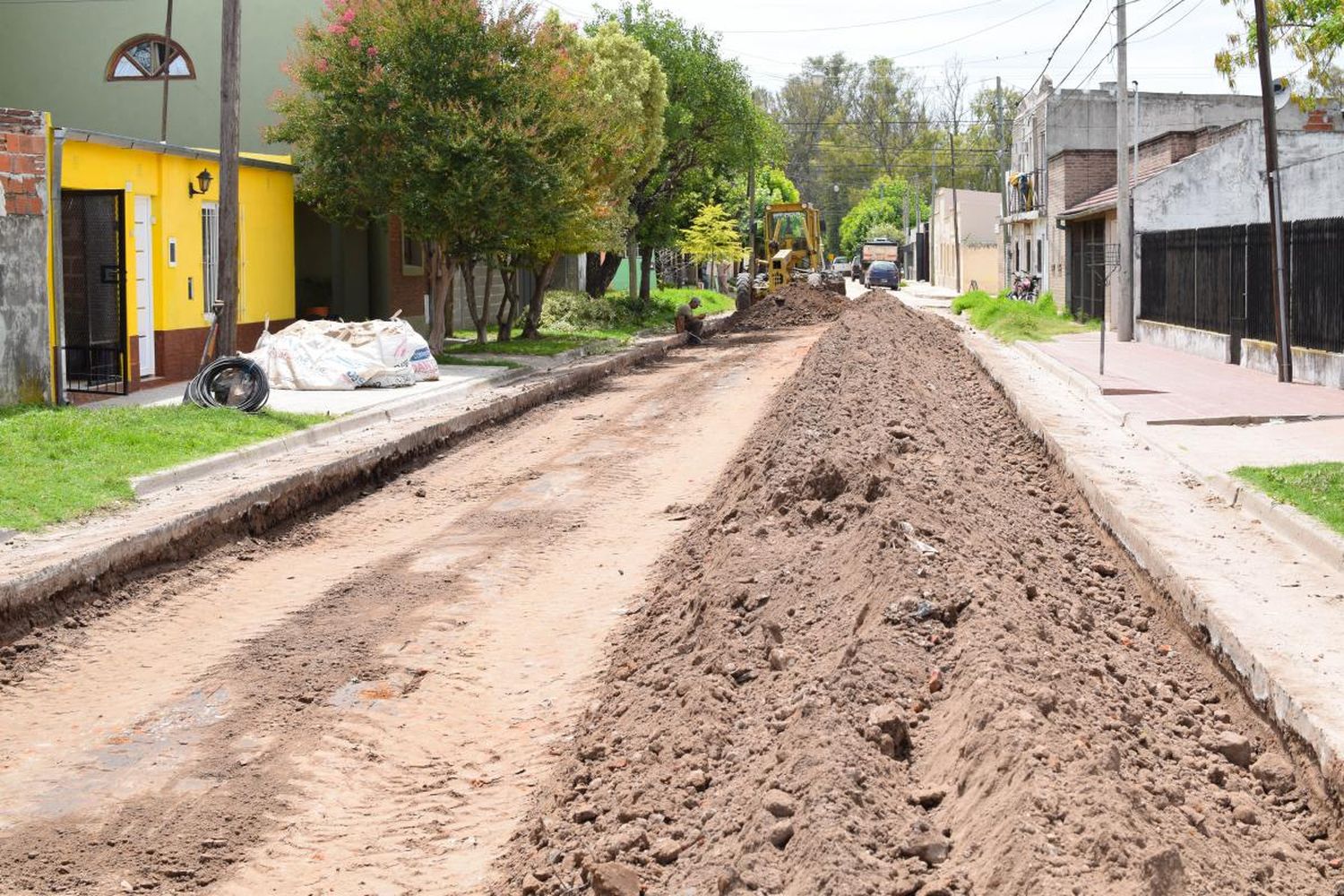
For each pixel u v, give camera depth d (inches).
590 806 211.9
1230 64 921.5
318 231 1079.6
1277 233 767.1
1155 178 1296.8
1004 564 319.0
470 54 906.7
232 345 655.8
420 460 604.7
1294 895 176.2
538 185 925.8
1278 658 257.3
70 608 348.8
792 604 287.3
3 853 216.2
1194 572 327.0
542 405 806.5
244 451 533.6
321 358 780.0
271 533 457.4
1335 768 207.9
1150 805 180.4
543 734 268.2
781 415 547.5
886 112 4493.1
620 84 1326.3
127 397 702.5
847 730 197.3
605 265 1601.9
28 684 302.8
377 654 318.7
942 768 193.8
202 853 216.4
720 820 190.9
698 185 1817.2
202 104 1085.8
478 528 459.5
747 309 1614.2
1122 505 411.5
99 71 1091.9
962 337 1273.4
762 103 4530.0
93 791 241.4
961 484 409.1
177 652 324.2
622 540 436.5
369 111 904.3
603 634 333.7
